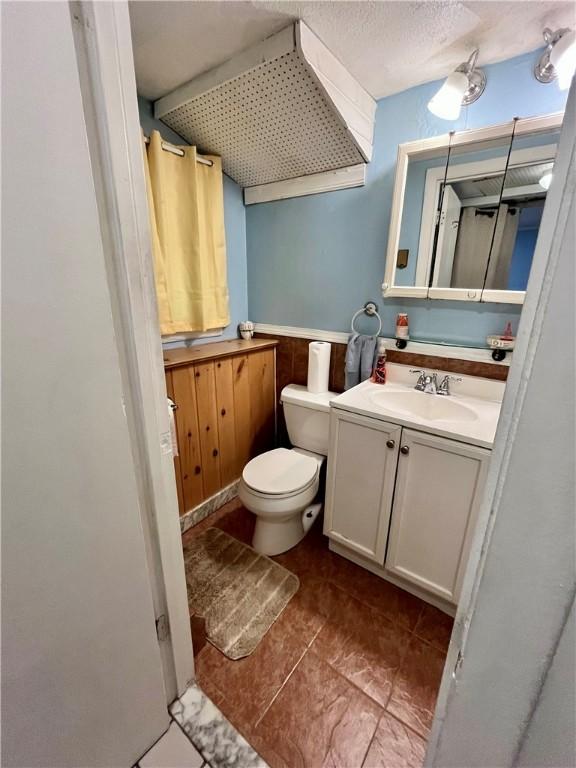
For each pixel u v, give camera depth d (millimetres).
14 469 514
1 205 438
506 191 1316
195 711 1010
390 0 970
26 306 484
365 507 1434
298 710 1021
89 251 547
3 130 423
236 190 1991
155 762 896
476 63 1247
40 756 658
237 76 1243
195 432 1744
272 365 2178
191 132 1618
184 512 1771
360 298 1769
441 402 1480
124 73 575
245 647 1193
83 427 593
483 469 1108
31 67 435
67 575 625
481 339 1476
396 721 997
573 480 321
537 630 376
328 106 1307
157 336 758
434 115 1390
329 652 1184
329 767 903
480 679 456
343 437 1427
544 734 383
